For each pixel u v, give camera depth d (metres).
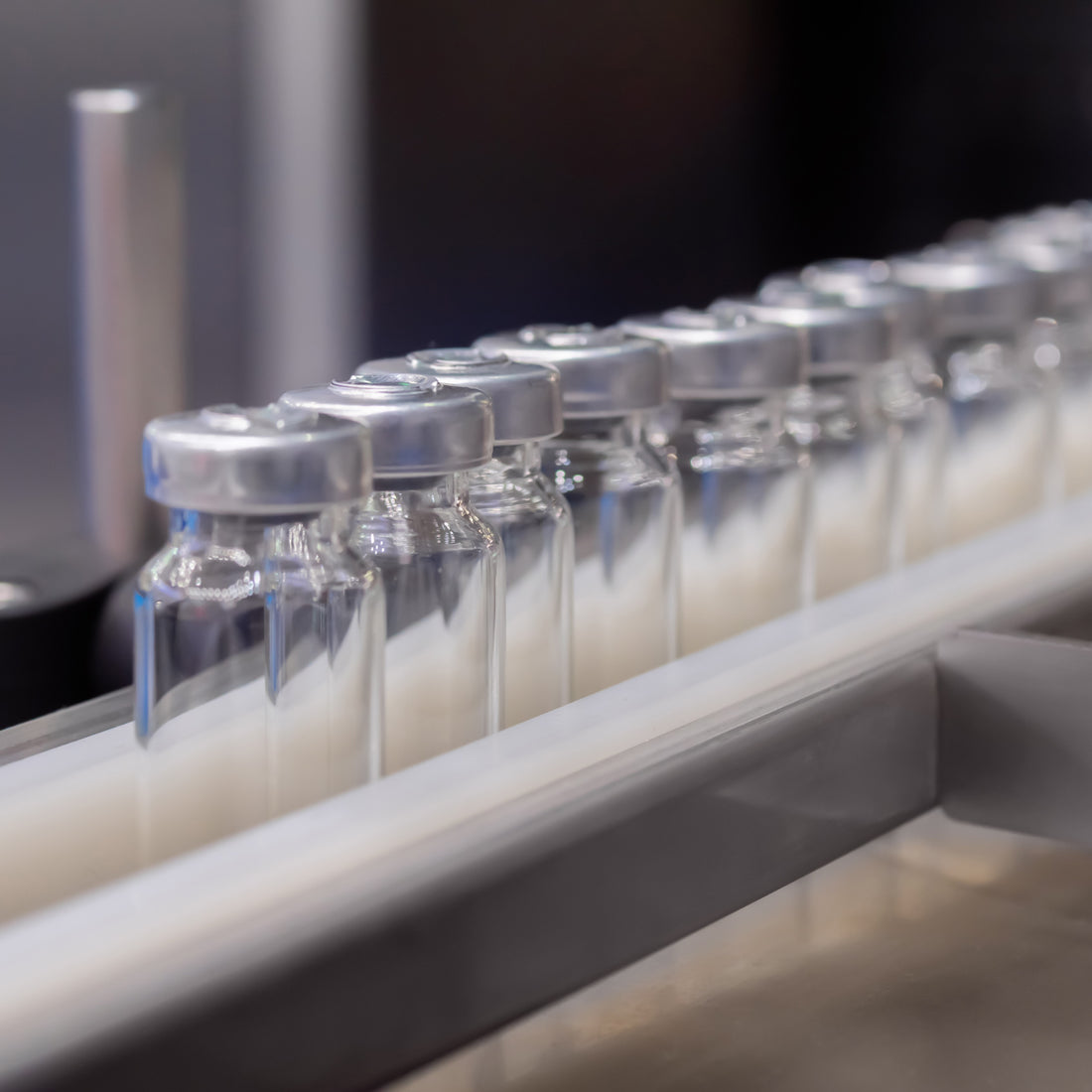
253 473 0.31
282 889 0.30
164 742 0.33
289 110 1.35
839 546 0.44
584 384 0.37
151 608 0.33
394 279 1.33
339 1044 0.30
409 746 0.35
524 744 0.33
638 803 0.32
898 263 0.50
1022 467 0.50
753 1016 0.34
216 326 1.46
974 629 0.36
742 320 0.40
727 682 0.35
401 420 0.33
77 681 0.41
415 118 1.30
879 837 0.35
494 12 1.28
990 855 0.38
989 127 1.18
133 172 0.44
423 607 0.35
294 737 0.33
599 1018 0.34
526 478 0.37
